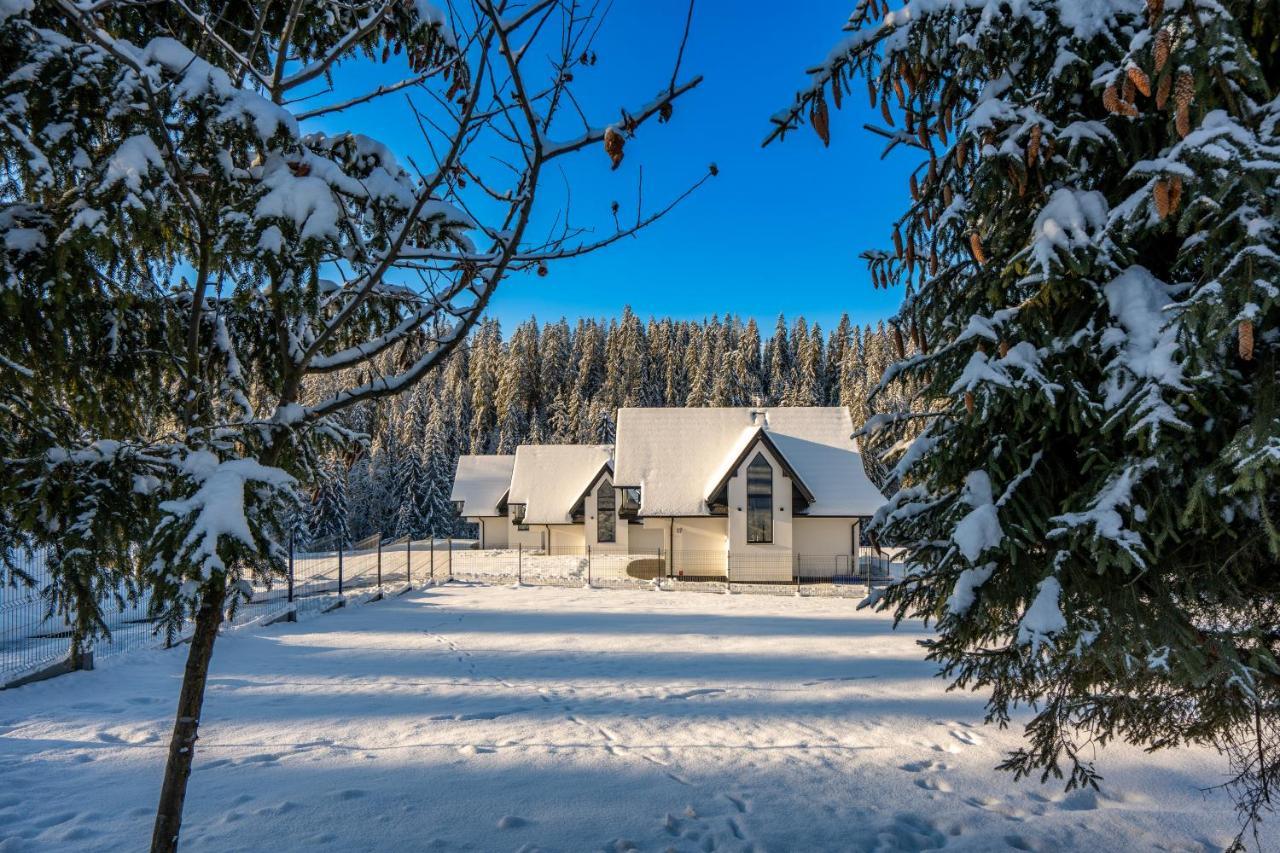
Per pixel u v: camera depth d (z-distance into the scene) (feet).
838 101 13.15
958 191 15.12
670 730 26.43
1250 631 11.21
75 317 11.75
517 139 8.95
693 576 98.37
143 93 9.94
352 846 16.15
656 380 291.58
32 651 36.50
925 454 15.02
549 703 30.35
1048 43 12.53
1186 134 9.76
